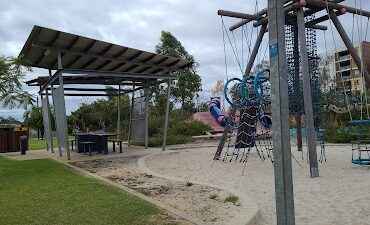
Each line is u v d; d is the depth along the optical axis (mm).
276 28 2895
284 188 2850
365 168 9273
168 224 4410
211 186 7039
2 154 15977
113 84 18031
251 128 12070
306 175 8500
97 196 5969
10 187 6961
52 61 14523
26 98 9266
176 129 24797
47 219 4598
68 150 12664
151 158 12758
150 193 6562
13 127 17375
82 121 40281
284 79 2885
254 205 5387
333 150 13828
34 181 7656
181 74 34781
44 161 12227
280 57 2883
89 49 12883
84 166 10766
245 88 11195
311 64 10617
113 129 29844
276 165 2912
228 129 12133
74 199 5746
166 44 33656
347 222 4699
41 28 10555
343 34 9859
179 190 6781
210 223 4598
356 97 14992
